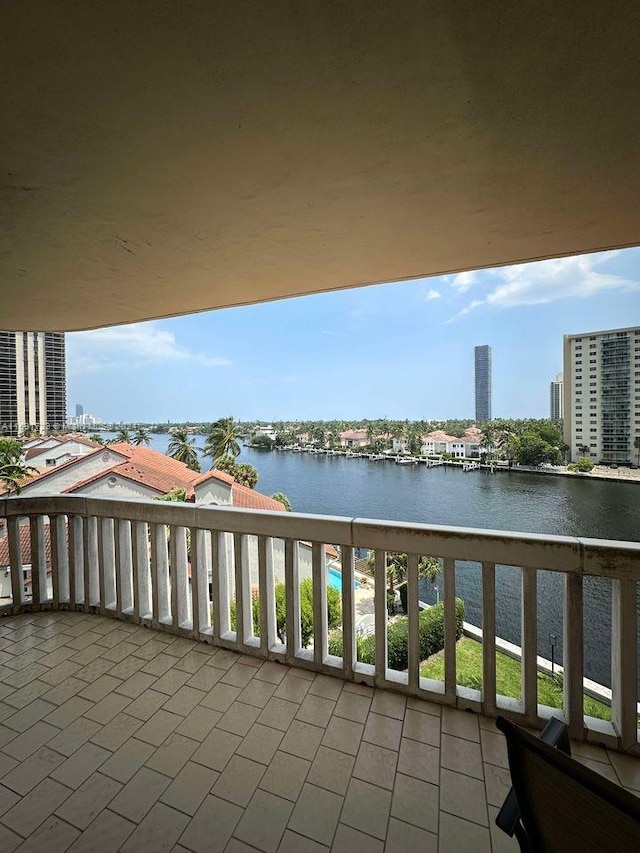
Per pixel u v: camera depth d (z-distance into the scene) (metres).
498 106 1.18
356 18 0.91
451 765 1.66
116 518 2.94
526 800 0.89
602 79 1.08
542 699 4.63
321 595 2.30
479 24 0.92
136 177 1.52
